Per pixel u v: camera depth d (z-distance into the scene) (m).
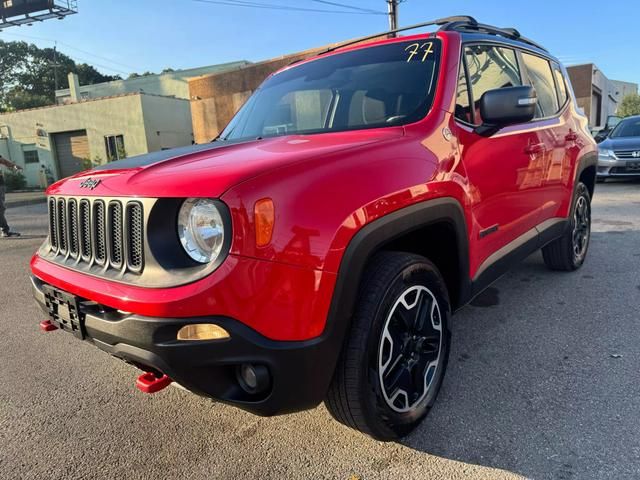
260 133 3.07
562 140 3.88
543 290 4.20
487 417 2.40
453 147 2.47
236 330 1.67
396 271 2.08
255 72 21.42
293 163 1.85
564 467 2.03
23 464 2.24
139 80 37.31
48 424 2.56
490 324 3.55
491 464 2.08
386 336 2.07
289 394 1.79
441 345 2.44
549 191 3.70
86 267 2.12
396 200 2.04
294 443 2.30
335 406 2.04
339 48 3.48
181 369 1.70
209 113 23.31
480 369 2.89
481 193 2.68
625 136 11.64
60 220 2.38
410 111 2.56
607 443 2.16
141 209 1.83
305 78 3.25
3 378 3.11
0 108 50.94
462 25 3.07
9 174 25.41
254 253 1.68
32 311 4.44
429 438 2.27
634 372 2.75
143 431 2.47
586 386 2.63
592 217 7.43
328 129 2.69
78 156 26.64
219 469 2.14
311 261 1.76
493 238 2.89
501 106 2.46
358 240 1.88
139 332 1.73
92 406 2.73
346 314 1.87
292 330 1.75
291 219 1.74
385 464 2.12
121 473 2.15
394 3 17.20
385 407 2.09
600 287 4.20
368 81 2.88
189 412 2.63
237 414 2.59
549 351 3.07
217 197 1.67
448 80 2.64
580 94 36.19
